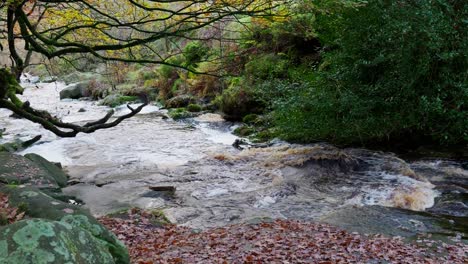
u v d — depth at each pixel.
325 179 10.29
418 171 10.66
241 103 17.42
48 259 2.56
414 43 10.61
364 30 11.60
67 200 8.48
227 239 6.70
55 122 4.77
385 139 13.13
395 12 10.66
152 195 9.43
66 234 2.79
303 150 12.17
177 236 6.97
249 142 14.62
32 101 25.50
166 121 18.73
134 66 27.45
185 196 9.45
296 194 9.47
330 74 12.35
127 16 5.85
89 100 26.52
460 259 6.14
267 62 16.77
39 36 4.82
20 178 8.68
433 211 8.44
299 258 5.88
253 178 10.54
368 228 7.48
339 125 12.73
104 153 13.52
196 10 5.25
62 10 5.43
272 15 4.93
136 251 6.14
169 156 13.18
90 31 5.71
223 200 9.20
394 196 9.08
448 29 10.33
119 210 8.30
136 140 15.26
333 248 6.32
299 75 14.57
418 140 12.80
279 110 13.16
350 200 9.11
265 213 8.44
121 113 21.20
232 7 4.92
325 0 5.24
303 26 5.86
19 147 13.98
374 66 11.91
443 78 11.01
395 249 6.41
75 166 12.05
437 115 11.45
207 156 12.57
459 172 10.41
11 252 2.52
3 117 19.91
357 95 11.83
